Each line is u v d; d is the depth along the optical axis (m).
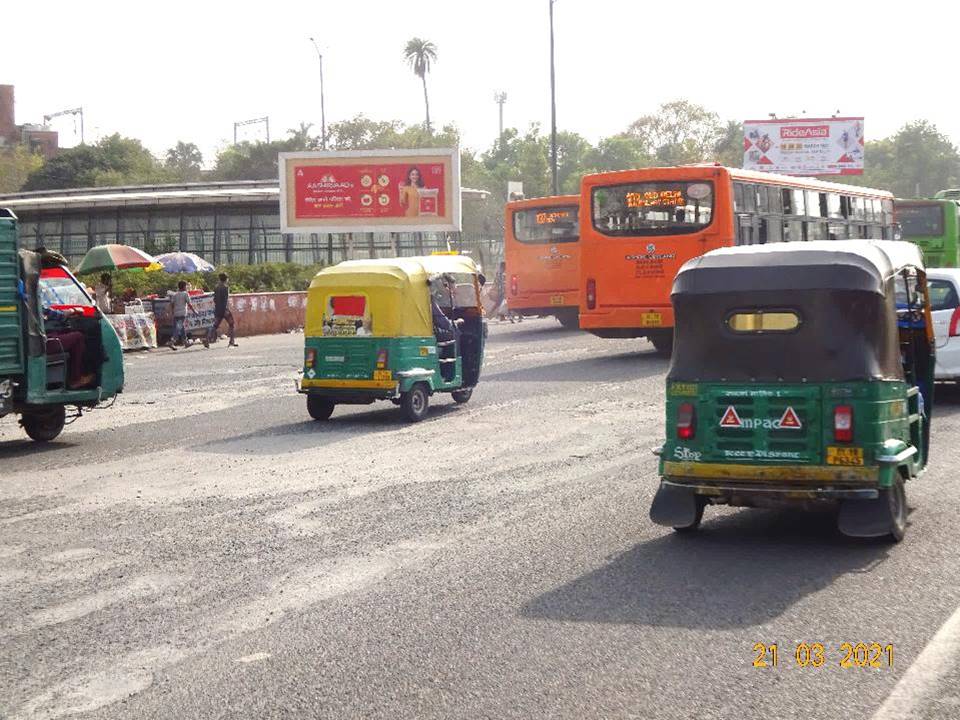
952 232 41.47
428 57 126.31
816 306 8.42
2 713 5.55
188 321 32.56
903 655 6.03
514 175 106.12
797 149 85.00
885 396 8.43
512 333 33.97
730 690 5.57
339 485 11.35
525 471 11.86
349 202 48.69
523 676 5.83
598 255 23.36
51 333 15.28
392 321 15.76
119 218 56.00
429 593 7.45
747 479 8.58
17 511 10.51
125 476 12.23
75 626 6.92
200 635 6.68
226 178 106.56
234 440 14.63
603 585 7.52
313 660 6.18
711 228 22.62
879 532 8.40
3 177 109.50
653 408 16.39
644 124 104.38
